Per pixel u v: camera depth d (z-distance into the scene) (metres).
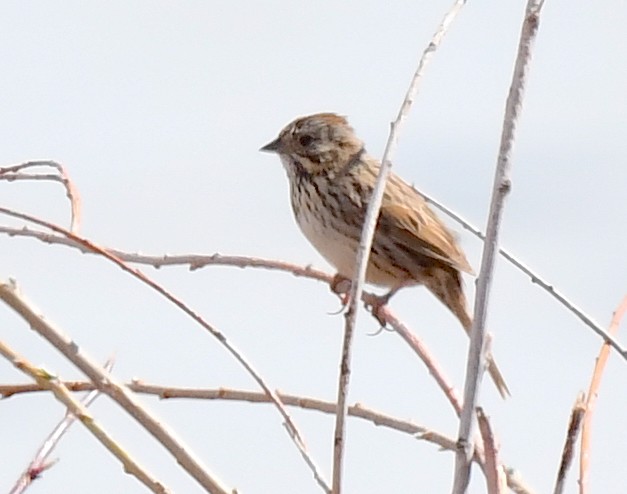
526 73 6.01
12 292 6.04
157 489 5.96
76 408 6.00
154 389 7.54
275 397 6.21
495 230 5.91
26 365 6.08
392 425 7.55
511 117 5.99
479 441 6.41
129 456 6.04
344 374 5.53
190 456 6.06
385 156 6.00
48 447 6.74
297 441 6.12
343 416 5.51
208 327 6.20
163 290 6.27
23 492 6.62
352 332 5.56
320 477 5.98
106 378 6.08
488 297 5.84
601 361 6.40
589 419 6.16
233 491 6.05
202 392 7.61
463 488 5.61
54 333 6.09
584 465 6.01
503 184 5.93
